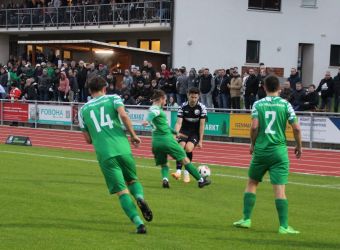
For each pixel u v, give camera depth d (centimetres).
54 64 3984
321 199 1411
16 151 2409
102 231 952
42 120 3578
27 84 3681
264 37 4419
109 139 935
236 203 1293
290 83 2920
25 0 5159
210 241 901
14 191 1353
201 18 4222
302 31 4528
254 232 981
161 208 1195
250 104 2969
